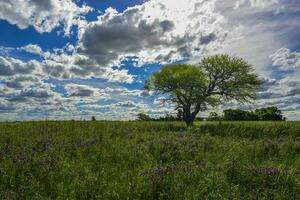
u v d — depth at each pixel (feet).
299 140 41.52
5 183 17.21
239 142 33.58
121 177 17.83
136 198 15.34
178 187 15.98
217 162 22.88
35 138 31.19
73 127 43.60
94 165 21.33
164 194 15.44
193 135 38.24
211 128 50.24
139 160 23.02
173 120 131.13
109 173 19.04
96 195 15.31
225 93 123.03
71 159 23.39
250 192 16.46
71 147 26.68
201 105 122.93
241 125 50.90
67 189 16.02
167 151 26.07
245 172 19.38
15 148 25.59
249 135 45.47
